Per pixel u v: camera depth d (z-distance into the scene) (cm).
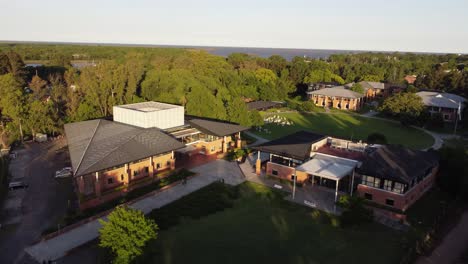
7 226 4100
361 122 10612
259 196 5016
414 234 4053
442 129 9788
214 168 6119
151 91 8844
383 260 3512
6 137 7512
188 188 5228
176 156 6669
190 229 4034
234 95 10612
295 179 5119
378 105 12419
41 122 7781
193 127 6969
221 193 5059
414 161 5022
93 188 4934
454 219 4506
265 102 12175
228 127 7088
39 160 6456
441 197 5144
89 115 8119
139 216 3341
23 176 5659
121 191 4969
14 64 12306
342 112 12175
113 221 3256
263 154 6981
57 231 3919
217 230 4025
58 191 5112
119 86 8538
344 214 4178
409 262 3497
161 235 3881
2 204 4672
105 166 4697
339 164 5306
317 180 5447
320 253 3619
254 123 8925
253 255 3541
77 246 3675
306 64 18188
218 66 13375
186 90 8488
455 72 14375
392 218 4444
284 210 4591
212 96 8300
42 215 4388
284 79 15812
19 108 7575
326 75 16362
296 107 12488
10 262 3409
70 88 9038
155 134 5869
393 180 4544
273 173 5784
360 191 4888
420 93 12088
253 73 14075
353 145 6125
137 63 9925
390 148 5281
